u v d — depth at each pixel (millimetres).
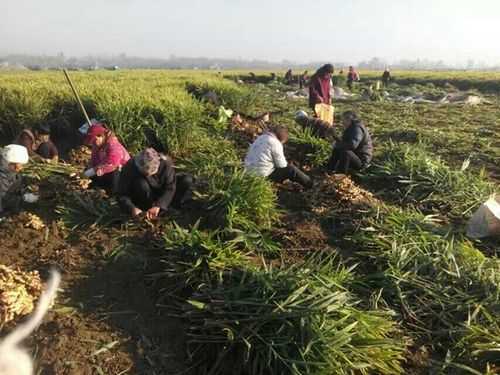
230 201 5969
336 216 6418
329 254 5574
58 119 10227
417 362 4184
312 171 8531
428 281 5098
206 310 4359
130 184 5977
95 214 6082
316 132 9922
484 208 6207
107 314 4504
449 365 4109
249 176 6418
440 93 27766
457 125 13734
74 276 4988
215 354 4117
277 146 7031
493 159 9680
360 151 8156
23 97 10133
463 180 7566
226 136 10227
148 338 4281
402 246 5559
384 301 4844
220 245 5168
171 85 15602
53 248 5465
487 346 4172
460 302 4789
